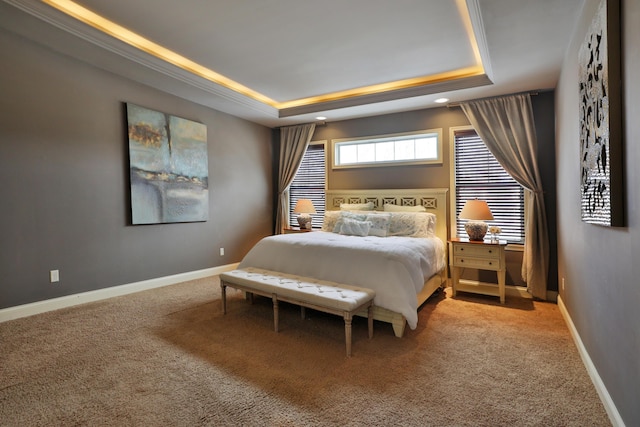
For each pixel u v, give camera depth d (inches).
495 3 89.9
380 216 170.6
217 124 200.8
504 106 162.9
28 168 122.6
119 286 152.9
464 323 122.3
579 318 98.7
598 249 77.3
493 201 172.7
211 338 107.7
